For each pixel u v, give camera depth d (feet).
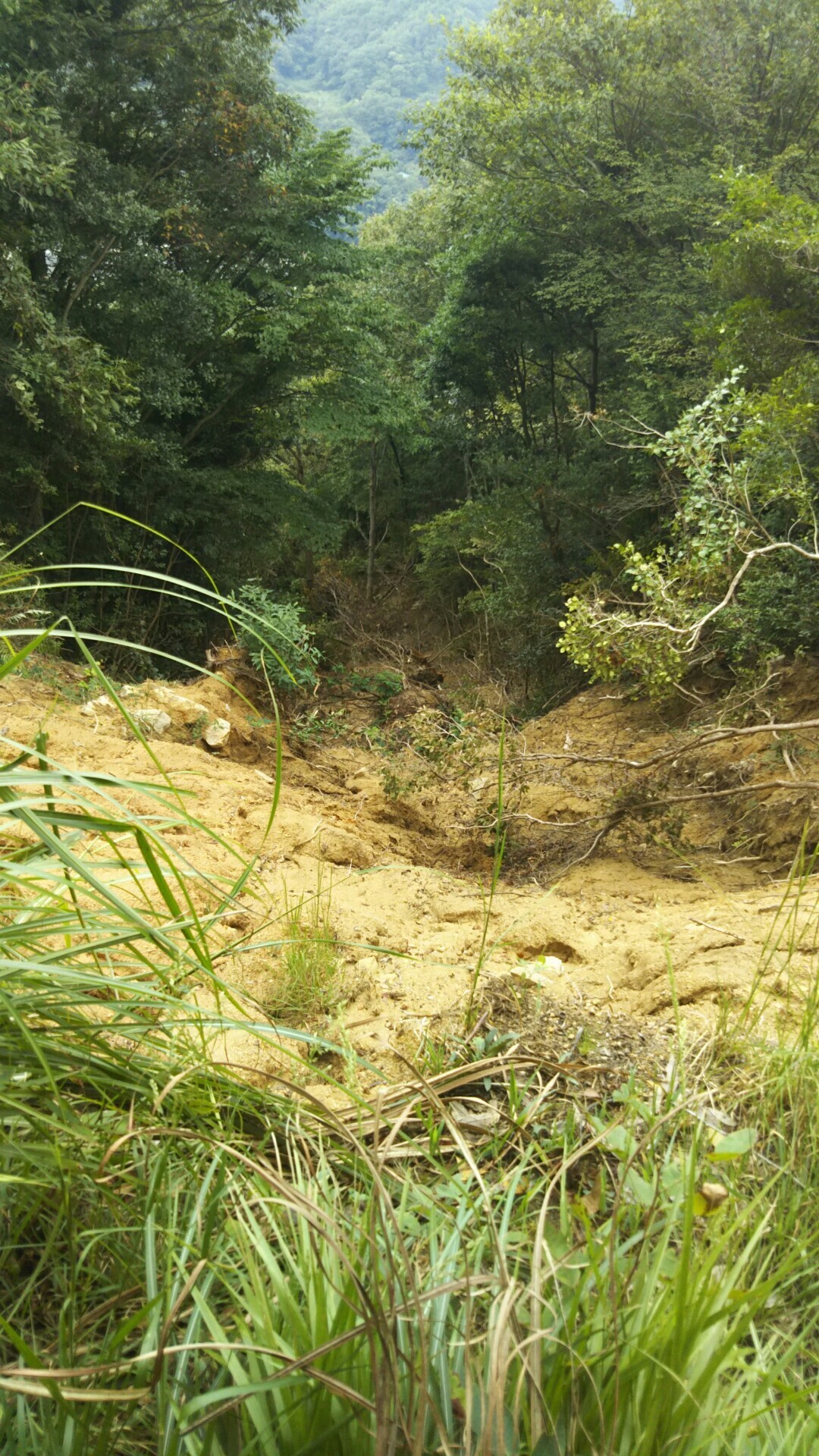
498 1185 6.98
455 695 53.01
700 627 28.02
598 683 48.44
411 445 80.33
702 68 61.41
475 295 76.23
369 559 94.12
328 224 68.13
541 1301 5.09
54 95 52.26
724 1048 10.15
